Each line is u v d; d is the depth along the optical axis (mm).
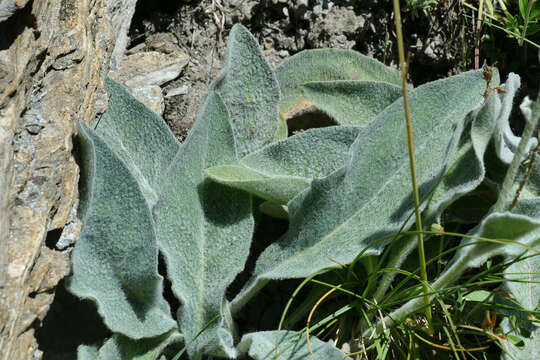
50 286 548
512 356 569
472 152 597
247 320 640
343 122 678
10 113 526
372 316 604
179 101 726
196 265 597
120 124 646
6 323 507
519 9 769
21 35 541
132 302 581
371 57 739
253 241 667
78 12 606
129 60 722
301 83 707
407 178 601
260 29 771
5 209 512
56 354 577
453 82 624
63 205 569
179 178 600
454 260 578
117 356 571
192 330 584
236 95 656
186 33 753
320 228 597
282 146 635
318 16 761
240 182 594
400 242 599
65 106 581
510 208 559
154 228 565
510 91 599
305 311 621
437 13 769
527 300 567
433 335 602
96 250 570
